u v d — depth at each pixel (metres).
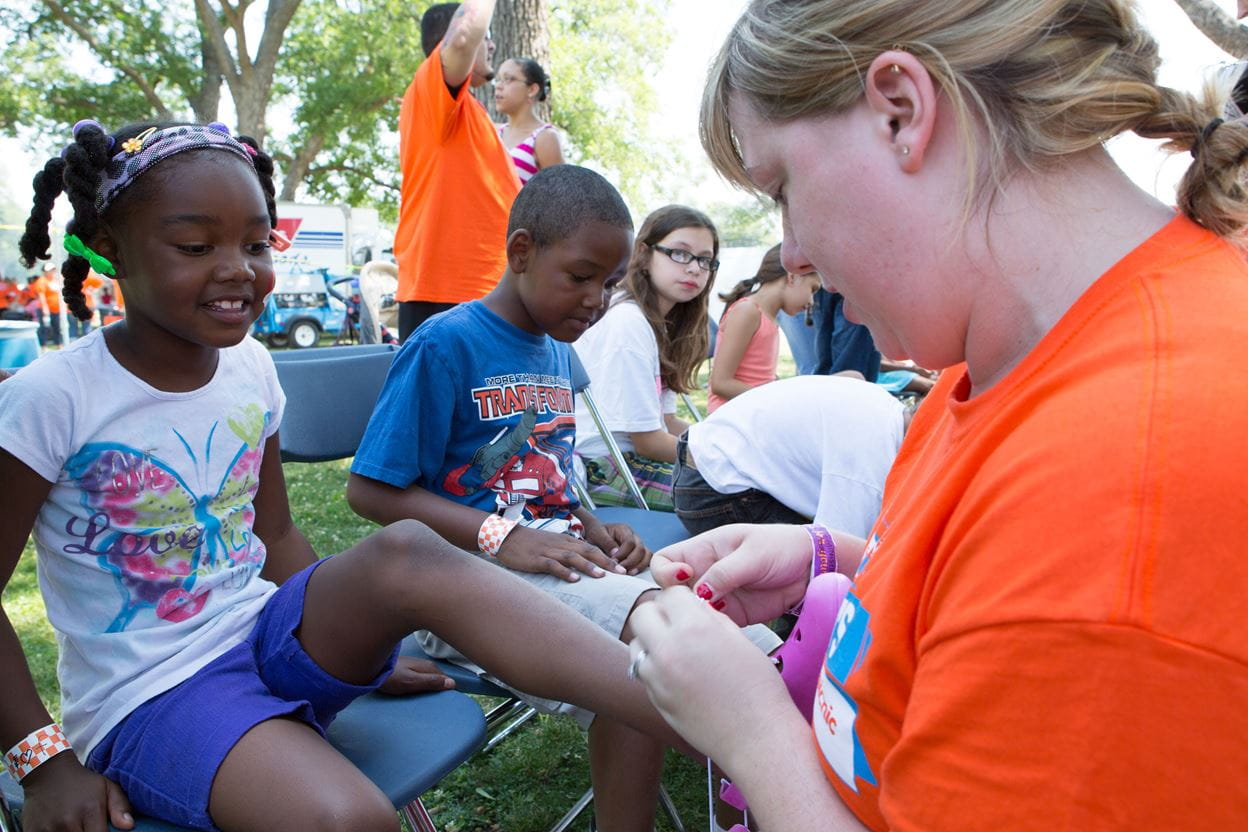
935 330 0.69
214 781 1.14
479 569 1.27
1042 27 0.62
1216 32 2.48
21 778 1.20
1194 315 0.55
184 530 1.38
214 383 1.45
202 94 23.09
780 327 4.64
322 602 1.30
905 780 0.57
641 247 3.07
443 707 1.45
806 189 0.70
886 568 0.71
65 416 1.28
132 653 1.30
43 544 1.34
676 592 0.86
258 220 1.34
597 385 2.85
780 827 0.71
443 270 3.49
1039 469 0.53
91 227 1.30
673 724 0.80
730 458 2.20
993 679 0.51
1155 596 0.47
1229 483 0.47
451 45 3.18
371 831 1.08
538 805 2.13
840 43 0.65
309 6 23.28
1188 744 0.46
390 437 1.77
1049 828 0.49
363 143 24.77
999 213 0.64
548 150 4.19
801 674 1.04
